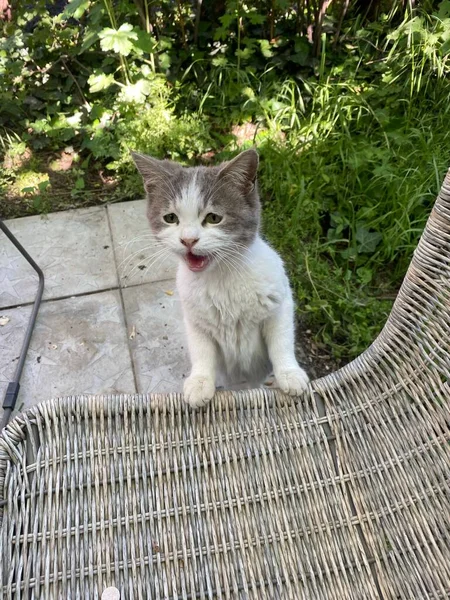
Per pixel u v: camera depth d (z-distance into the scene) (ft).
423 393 0.73
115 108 2.15
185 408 0.78
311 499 0.71
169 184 0.99
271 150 1.88
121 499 0.70
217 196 0.97
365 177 1.81
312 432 0.76
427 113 1.98
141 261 1.73
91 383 1.38
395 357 0.77
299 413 0.78
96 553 0.66
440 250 0.71
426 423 0.71
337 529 0.69
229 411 0.78
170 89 2.20
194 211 0.97
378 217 1.73
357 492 0.71
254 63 2.31
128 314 1.56
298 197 1.72
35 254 1.75
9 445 0.71
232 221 0.98
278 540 0.68
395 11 2.31
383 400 0.76
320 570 0.66
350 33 2.37
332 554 0.67
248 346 1.08
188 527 0.69
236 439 0.75
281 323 1.03
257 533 0.69
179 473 0.72
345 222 1.71
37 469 0.70
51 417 0.74
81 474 0.71
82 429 0.74
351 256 1.65
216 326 1.03
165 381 1.39
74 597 0.62
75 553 0.65
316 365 1.43
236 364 1.16
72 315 1.56
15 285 1.65
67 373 1.40
